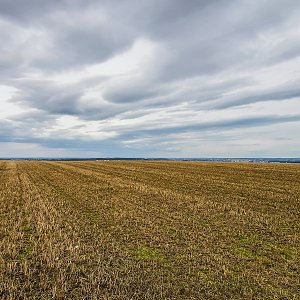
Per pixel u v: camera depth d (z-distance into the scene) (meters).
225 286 9.02
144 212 19.02
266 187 30.36
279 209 19.86
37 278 9.35
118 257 11.33
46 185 32.62
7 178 40.75
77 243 12.86
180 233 14.51
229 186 31.27
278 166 60.06
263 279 9.50
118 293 8.46
